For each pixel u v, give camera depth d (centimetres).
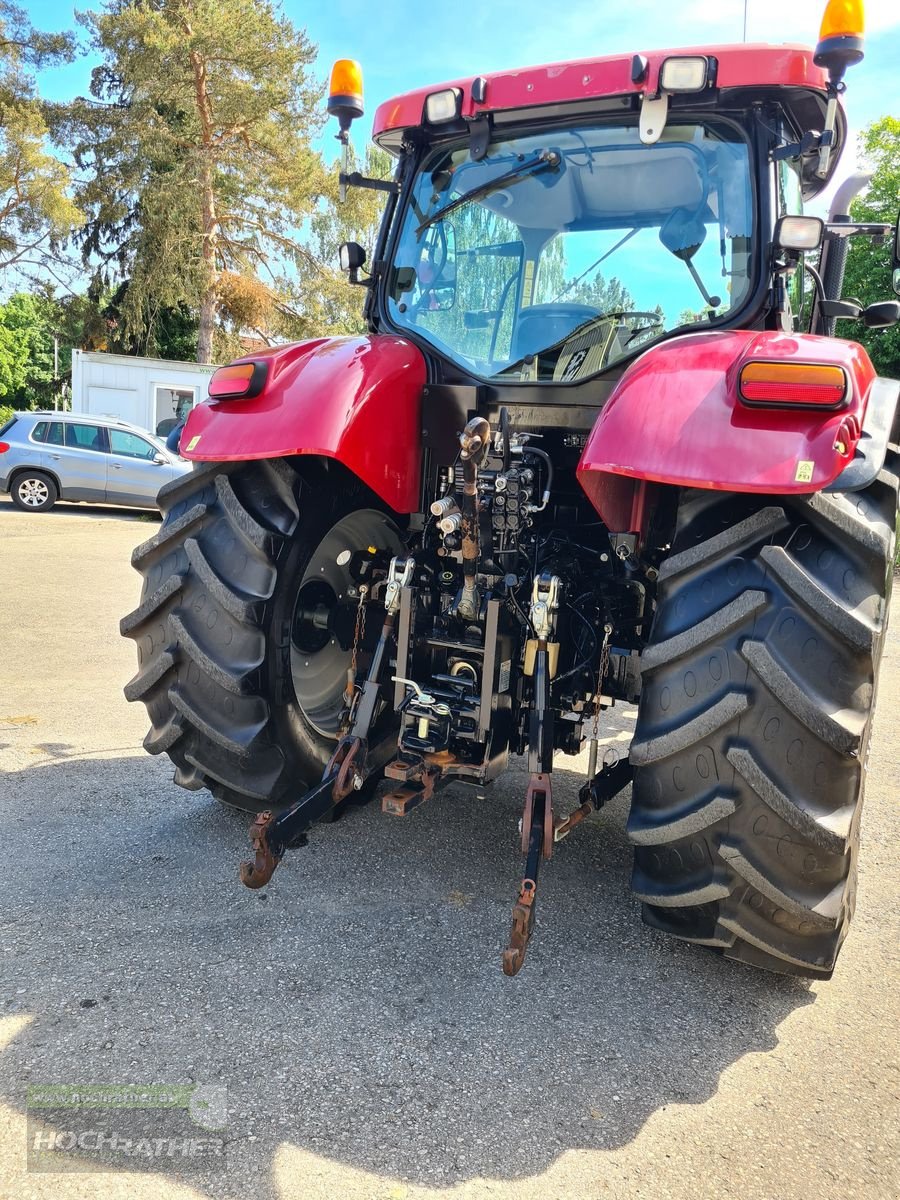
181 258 2523
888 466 260
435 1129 177
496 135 292
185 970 224
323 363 267
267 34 2323
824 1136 180
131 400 1992
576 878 285
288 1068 191
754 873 207
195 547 264
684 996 226
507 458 247
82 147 2592
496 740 256
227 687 257
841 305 327
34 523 1293
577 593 277
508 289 291
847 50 230
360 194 2434
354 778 251
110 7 2480
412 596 256
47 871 272
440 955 237
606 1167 170
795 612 201
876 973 242
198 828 306
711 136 262
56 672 512
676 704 210
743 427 199
